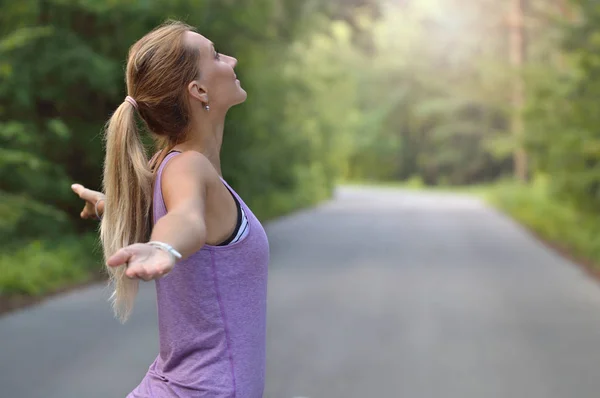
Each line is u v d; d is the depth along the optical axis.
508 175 97.00
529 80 30.86
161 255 2.23
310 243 28.11
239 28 23.19
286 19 29.09
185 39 2.88
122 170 2.86
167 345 2.87
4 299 14.48
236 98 2.95
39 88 19.72
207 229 2.75
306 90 41.06
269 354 10.82
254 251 2.85
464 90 89.75
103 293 15.48
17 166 17.53
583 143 25.09
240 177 27.86
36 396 8.44
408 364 10.27
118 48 20.44
